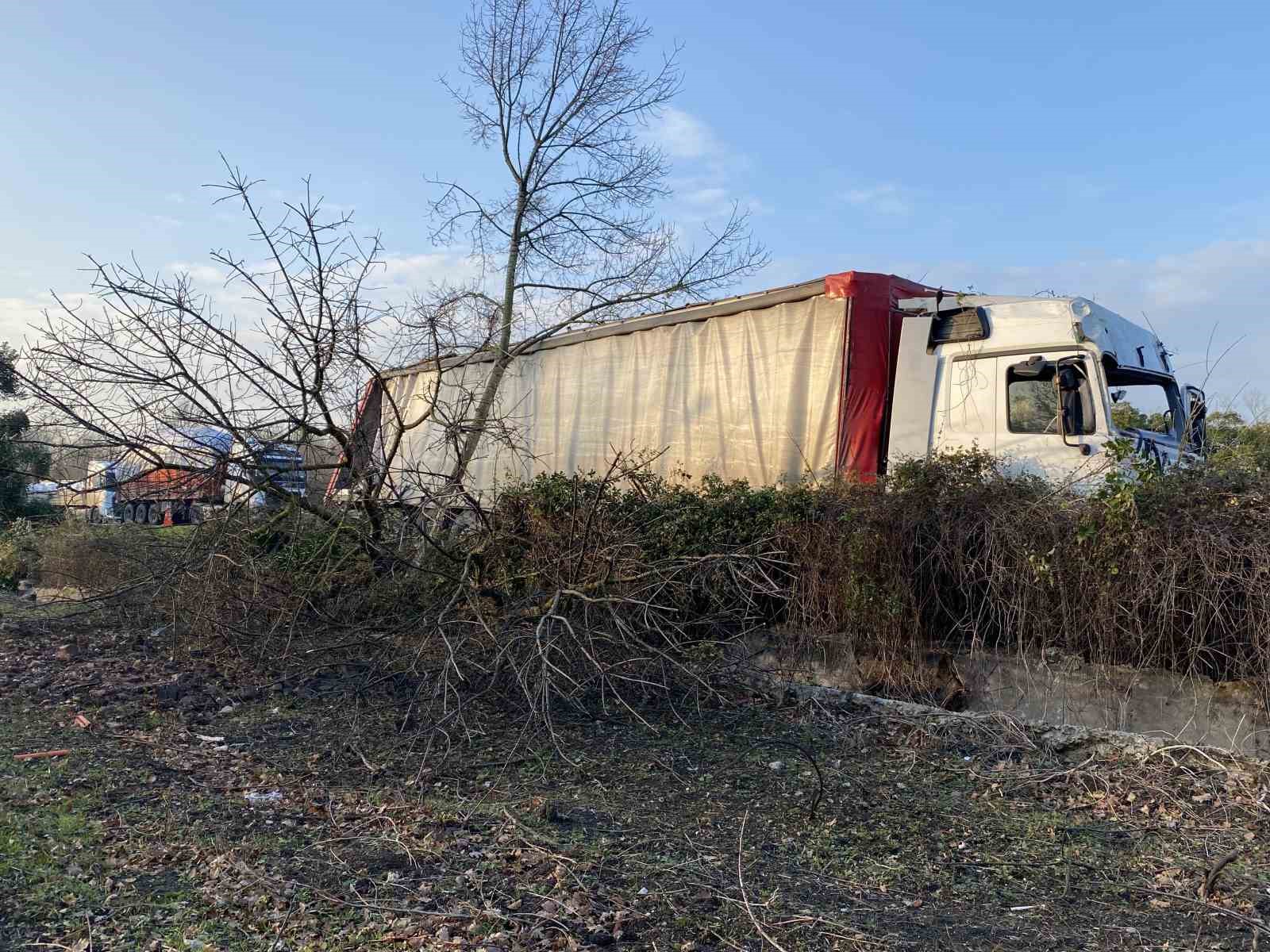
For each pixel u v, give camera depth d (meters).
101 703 8.10
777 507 8.99
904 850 5.27
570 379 14.14
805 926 4.28
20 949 3.86
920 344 9.98
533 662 7.74
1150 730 6.79
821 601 8.55
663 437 12.39
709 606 8.82
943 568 7.87
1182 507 6.84
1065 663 7.23
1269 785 5.91
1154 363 10.06
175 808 5.63
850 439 10.08
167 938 4.00
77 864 4.71
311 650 8.80
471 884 4.63
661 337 12.69
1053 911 4.51
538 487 10.56
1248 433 9.38
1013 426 9.29
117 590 10.22
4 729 7.24
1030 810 5.91
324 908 4.32
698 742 7.28
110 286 8.86
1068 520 7.31
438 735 7.23
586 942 4.05
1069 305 9.20
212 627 9.58
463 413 10.87
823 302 10.59
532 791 6.20
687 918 4.30
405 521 9.33
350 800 5.88
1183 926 4.35
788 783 6.39
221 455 9.25
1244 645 6.46
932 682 7.95
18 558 15.41
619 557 8.23
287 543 9.79
